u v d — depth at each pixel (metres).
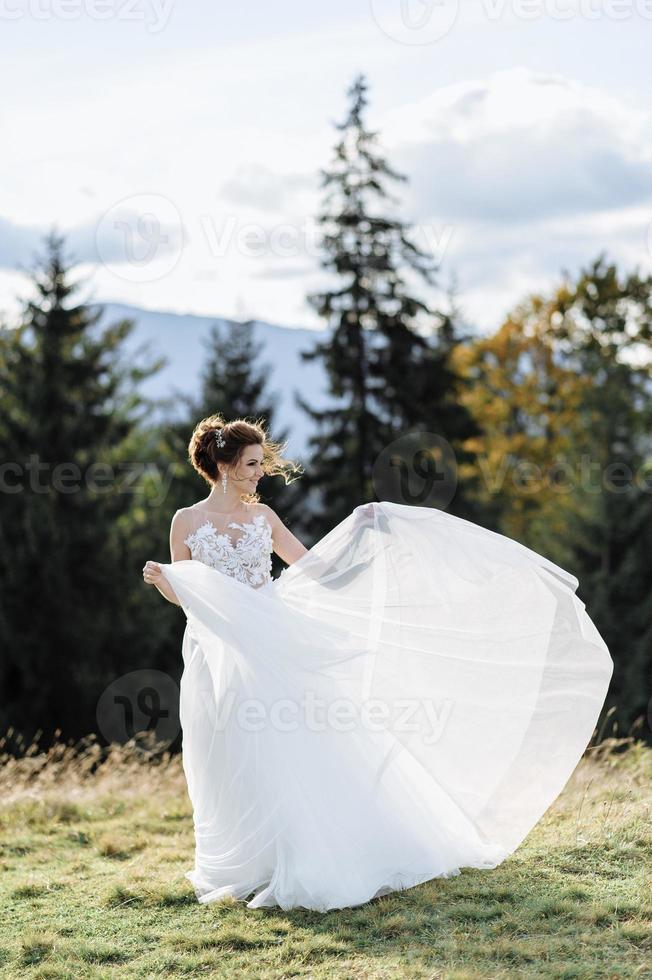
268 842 6.56
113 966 5.85
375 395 33.69
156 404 39.53
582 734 7.11
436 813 6.88
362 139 32.62
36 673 32.28
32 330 34.88
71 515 33.44
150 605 34.28
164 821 9.90
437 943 5.71
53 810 10.41
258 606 6.91
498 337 43.69
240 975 5.55
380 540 7.39
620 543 34.69
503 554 7.36
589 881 6.51
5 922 6.76
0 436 33.41
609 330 43.34
